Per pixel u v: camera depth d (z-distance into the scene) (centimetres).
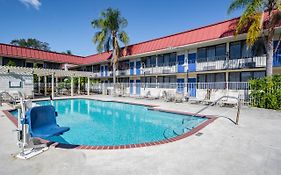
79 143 771
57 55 3591
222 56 2017
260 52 1745
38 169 399
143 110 1554
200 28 2242
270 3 1415
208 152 500
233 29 1848
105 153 492
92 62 3634
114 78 2827
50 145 552
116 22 2794
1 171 390
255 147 540
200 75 2258
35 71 2216
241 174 383
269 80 1356
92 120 1247
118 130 984
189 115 1141
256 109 1309
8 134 674
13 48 2925
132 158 460
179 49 2352
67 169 400
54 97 2367
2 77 2031
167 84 2436
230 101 1605
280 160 450
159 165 422
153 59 2794
